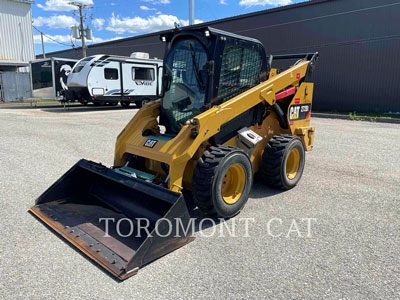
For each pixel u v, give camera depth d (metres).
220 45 3.92
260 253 3.16
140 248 2.81
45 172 5.70
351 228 3.71
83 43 28.64
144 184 3.43
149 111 4.67
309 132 5.59
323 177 5.62
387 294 2.56
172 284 2.67
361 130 10.87
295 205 4.38
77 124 11.62
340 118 14.73
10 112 15.75
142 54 19.55
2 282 2.67
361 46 15.59
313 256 3.11
